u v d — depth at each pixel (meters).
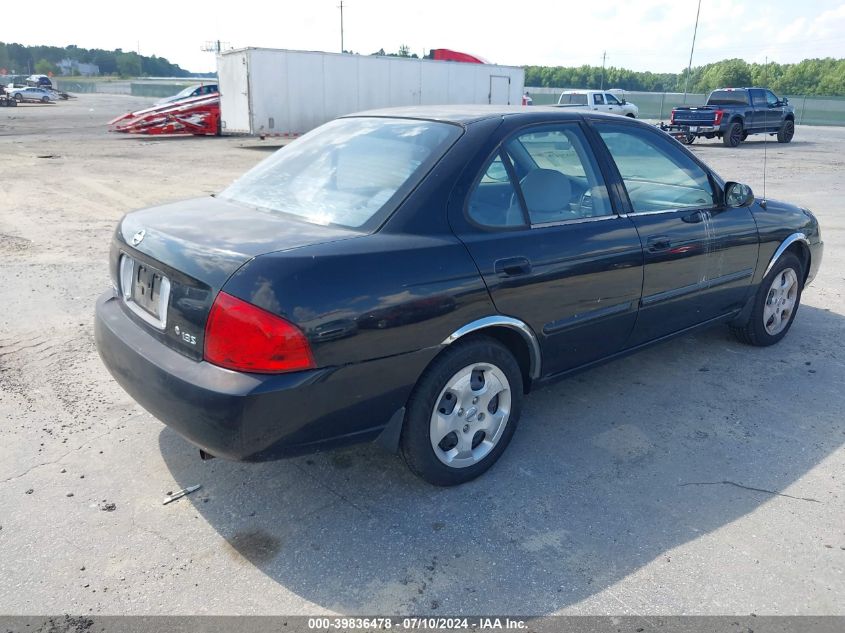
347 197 3.08
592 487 3.26
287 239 2.73
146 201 11.02
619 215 3.72
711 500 3.18
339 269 2.62
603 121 3.81
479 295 2.98
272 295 2.48
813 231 5.14
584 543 2.86
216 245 2.68
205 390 2.51
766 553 2.82
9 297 5.82
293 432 2.61
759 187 13.50
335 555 2.78
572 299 3.41
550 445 3.65
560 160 3.54
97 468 3.35
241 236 2.78
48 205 10.46
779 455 3.57
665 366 4.72
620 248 3.60
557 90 47.47
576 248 3.38
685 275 4.07
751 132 24.02
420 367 2.87
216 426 2.53
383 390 2.79
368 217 2.92
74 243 7.91
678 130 23.64
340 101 22.31
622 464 3.47
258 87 20.66
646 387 4.38
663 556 2.79
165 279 2.77
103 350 3.12
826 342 5.20
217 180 13.69
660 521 3.01
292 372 2.53
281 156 3.73
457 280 2.90
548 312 3.31
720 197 4.40
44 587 2.58
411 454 3.03
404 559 2.76
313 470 3.37
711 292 4.34
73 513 3.00
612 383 4.43
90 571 2.67
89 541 2.83
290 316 2.49
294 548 2.81
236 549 2.80
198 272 2.60
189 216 3.14
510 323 3.14
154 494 3.16
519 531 2.94
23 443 3.55
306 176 3.37
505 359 3.23
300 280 2.53
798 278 5.16
